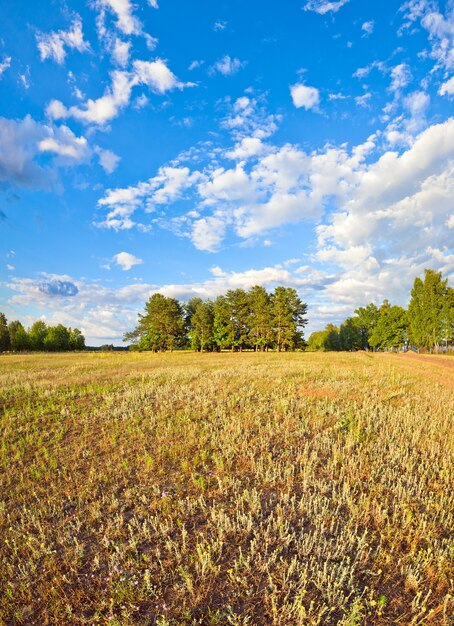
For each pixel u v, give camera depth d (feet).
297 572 11.43
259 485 17.54
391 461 19.62
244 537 13.35
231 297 213.46
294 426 26.63
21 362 98.99
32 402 38.78
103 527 14.66
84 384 50.01
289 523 14.23
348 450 21.33
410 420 27.17
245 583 11.02
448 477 17.66
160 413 31.94
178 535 13.80
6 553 13.42
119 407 34.88
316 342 365.40
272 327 214.69
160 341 212.43
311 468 19.15
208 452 21.97
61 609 10.71
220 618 10.03
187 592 11.05
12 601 11.14
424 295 188.44
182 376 56.29
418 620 9.95
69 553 12.94
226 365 79.41
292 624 9.67
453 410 31.01
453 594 10.67
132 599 10.77
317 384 45.75
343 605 10.09
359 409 31.68
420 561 11.82
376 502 15.39
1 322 267.80
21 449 24.52
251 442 23.12
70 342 304.91
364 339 270.87
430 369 68.44
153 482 18.47
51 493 17.98
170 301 218.38
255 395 38.73
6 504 17.11
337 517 14.21
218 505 15.58
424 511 14.89
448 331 180.45
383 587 10.98
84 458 22.27
